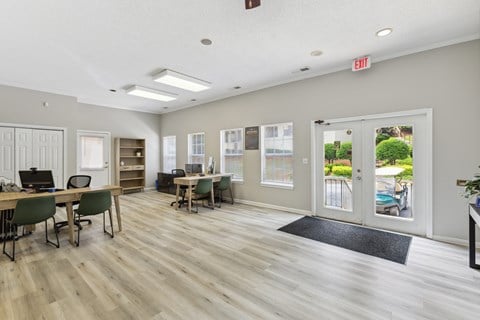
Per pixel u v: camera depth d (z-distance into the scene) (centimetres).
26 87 522
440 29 289
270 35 303
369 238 337
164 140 822
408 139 355
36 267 252
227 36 306
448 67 317
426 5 242
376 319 173
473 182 246
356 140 405
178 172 673
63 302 192
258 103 538
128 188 719
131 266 255
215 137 638
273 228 385
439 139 325
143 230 377
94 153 666
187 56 367
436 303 192
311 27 285
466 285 217
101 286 216
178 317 176
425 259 270
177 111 760
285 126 506
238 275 237
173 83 476
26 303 191
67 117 588
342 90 413
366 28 287
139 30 289
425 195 343
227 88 542
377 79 375
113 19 264
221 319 174
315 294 204
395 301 194
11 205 278
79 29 285
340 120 416
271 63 397
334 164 432
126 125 740
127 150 760
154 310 183
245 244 317
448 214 320
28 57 366
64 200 318
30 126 530
